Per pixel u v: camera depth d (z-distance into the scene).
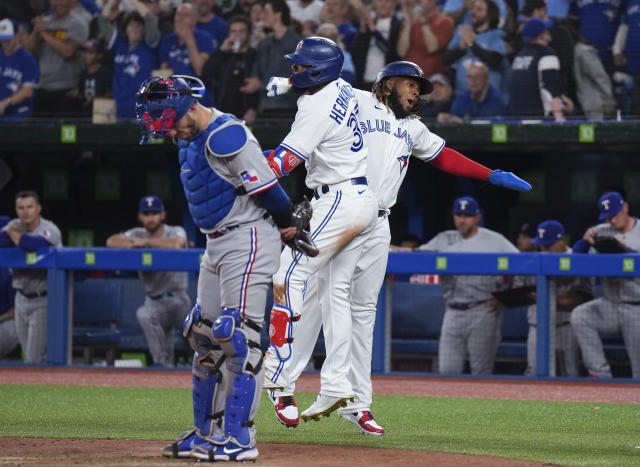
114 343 33.75
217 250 14.34
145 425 19.98
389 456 15.37
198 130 14.07
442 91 38.28
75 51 41.16
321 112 17.78
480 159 40.62
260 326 14.52
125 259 32.81
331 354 18.70
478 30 38.00
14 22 41.47
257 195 14.20
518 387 29.64
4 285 33.72
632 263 30.14
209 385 14.81
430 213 41.03
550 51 37.22
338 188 18.31
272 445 16.81
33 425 19.86
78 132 39.41
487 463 14.62
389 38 38.66
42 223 33.72
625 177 39.84
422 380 31.55
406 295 32.56
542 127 36.53
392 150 19.38
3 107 41.41
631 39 36.78
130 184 42.88
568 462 14.80
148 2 40.38
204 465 13.98
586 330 31.09
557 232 32.88
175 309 33.31
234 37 39.69
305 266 18.48
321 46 17.98
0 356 34.22
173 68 40.19
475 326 31.91
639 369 30.83
